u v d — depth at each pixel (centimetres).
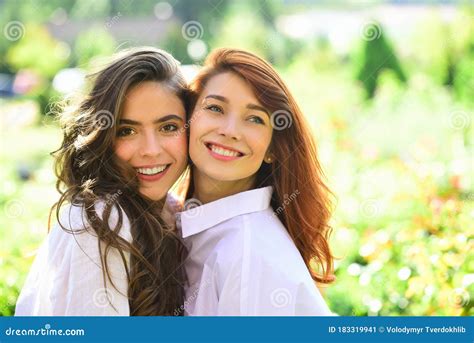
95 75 281
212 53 279
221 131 265
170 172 279
